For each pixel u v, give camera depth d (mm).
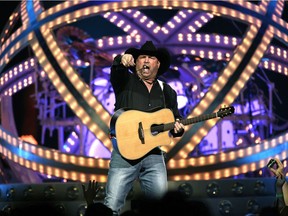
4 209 22188
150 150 17219
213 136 38000
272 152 27766
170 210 11719
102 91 39688
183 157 27109
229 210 22141
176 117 17984
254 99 38562
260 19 30375
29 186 22203
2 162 34344
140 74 17594
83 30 39781
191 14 40125
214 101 28109
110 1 29906
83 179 27344
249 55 29297
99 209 12211
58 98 38406
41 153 28062
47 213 11969
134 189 21547
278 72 39719
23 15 31000
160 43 39938
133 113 17219
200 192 22156
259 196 22406
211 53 40094
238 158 27250
